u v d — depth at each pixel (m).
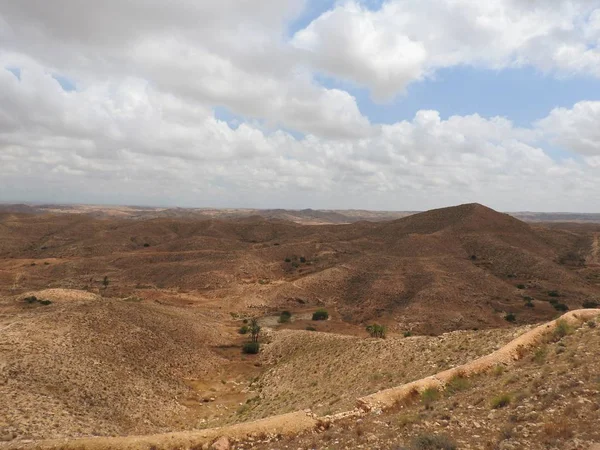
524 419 14.75
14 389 30.58
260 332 70.62
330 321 89.12
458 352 30.70
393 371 31.95
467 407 17.88
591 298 102.44
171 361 49.78
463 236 155.62
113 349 46.06
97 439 18.73
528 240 160.00
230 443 18.30
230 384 47.84
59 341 42.91
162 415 36.25
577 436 12.29
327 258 152.50
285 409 33.16
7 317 52.81
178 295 107.00
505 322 86.19
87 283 119.81
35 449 18.11
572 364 19.88
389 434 16.12
